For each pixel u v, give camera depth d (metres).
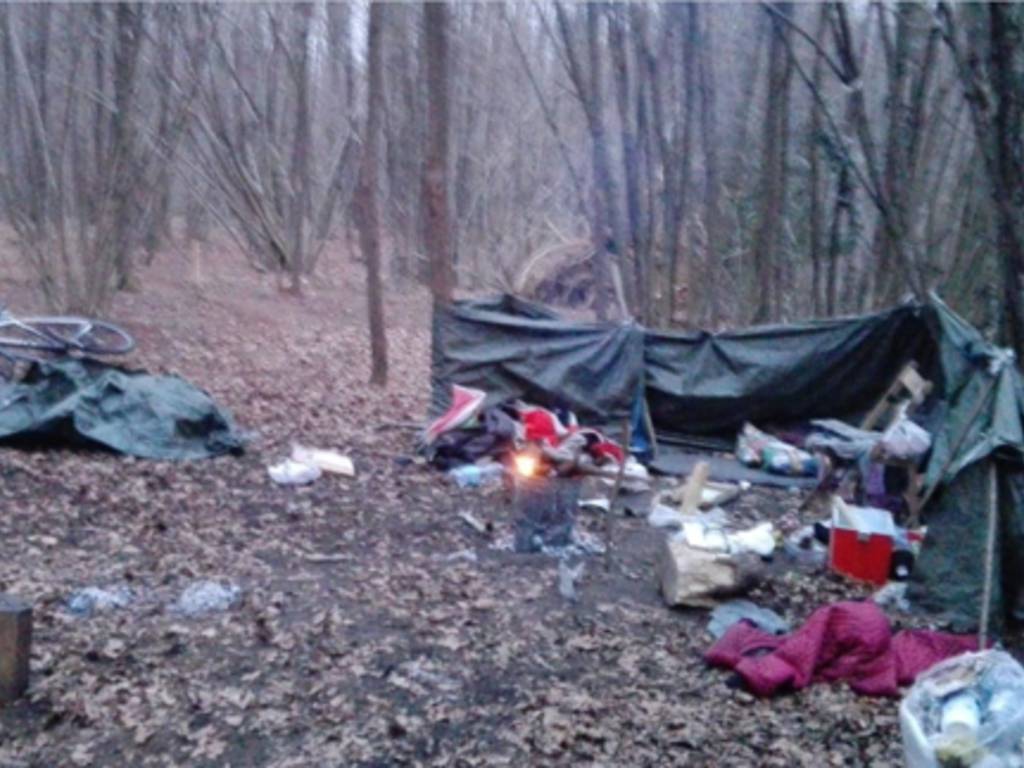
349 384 14.23
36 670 5.11
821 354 10.20
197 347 15.48
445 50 12.45
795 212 15.63
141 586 6.28
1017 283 6.56
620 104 13.95
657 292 15.02
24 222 15.73
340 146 25.70
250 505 8.09
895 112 12.10
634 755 4.71
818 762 4.69
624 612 6.35
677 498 8.64
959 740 3.90
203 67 20.38
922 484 7.30
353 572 6.79
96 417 9.12
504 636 5.90
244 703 4.97
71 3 17.56
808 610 6.45
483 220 27.78
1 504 7.57
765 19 15.57
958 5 7.75
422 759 4.62
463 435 9.52
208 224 26.20
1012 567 6.14
